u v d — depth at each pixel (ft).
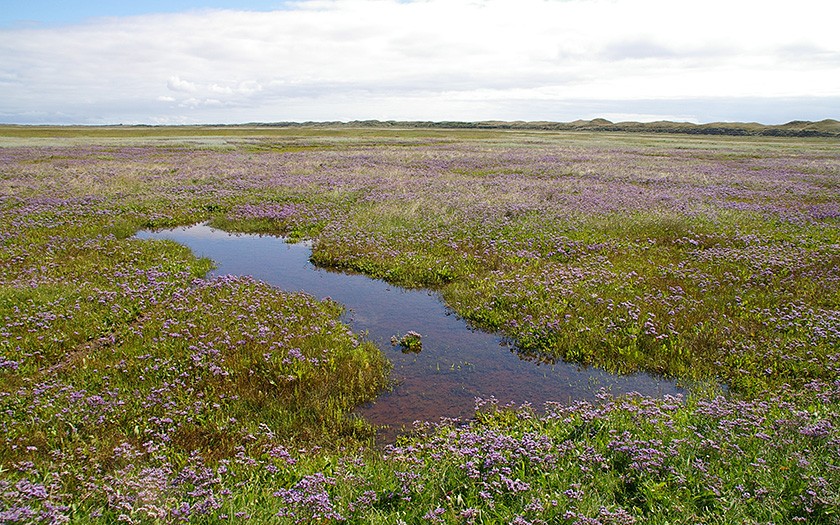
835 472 17.95
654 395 29.86
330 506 17.03
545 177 117.08
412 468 20.24
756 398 27.17
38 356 31.45
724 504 17.10
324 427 26.11
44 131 372.79
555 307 40.88
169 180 105.09
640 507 17.70
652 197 85.81
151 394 27.04
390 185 100.68
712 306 40.45
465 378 32.42
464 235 63.72
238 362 31.76
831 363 30.66
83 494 18.24
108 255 53.88
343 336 36.35
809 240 58.90
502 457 19.90
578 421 24.16
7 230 61.31
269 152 189.57
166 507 16.75
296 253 61.52
